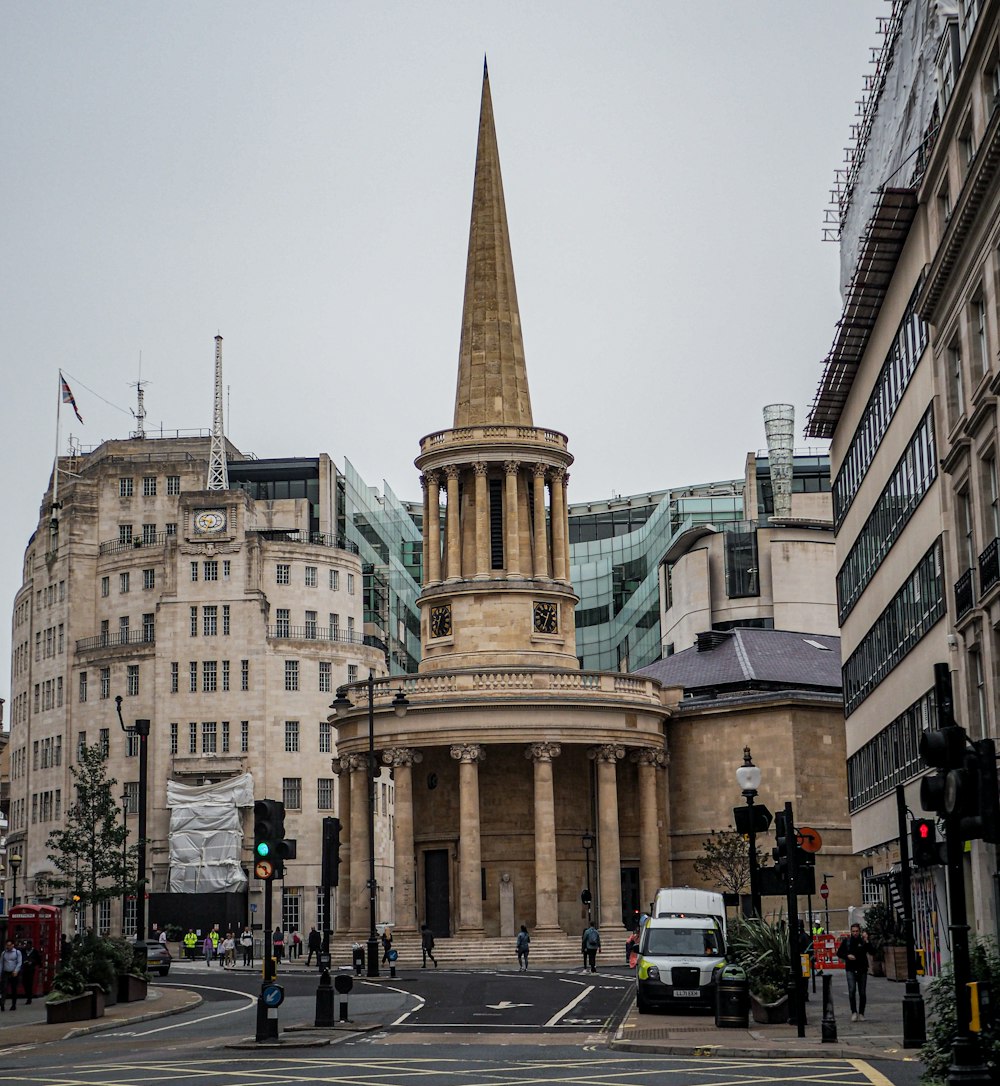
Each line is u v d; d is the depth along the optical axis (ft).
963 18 150.92
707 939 157.17
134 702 456.04
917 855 90.99
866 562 220.43
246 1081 94.53
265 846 125.59
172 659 452.35
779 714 296.92
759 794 296.30
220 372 496.23
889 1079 86.79
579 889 292.40
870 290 195.83
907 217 174.81
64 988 160.25
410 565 596.29
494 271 316.19
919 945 188.75
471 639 300.40
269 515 488.02
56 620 483.92
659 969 151.12
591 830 295.69
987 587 144.15
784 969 135.03
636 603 563.07
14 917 222.07
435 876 293.43
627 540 596.70
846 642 247.09
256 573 454.81
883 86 190.70
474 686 286.25
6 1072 105.70
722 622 469.57
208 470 491.31
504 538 303.27
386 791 459.32
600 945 275.59
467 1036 128.57
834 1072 91.66
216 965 332.80
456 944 273.54
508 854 289.53
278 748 446.60
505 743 285.23
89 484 488.02
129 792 451.53
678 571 489.26
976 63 140.05
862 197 202.59
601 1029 135.33
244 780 440.04
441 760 294.66
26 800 490.08
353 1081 92.79
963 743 72.02
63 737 469.57
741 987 130.11
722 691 322.14
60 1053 125.39
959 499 158.10
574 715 285.84
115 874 275.18
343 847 302.45
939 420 162.09
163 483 488.02
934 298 157.99
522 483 306.14
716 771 302.04
